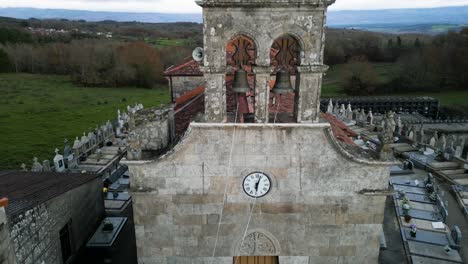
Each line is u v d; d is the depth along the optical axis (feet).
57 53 326.24
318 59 37.04
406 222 71.46
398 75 281.54
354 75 265.13
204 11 35.53
